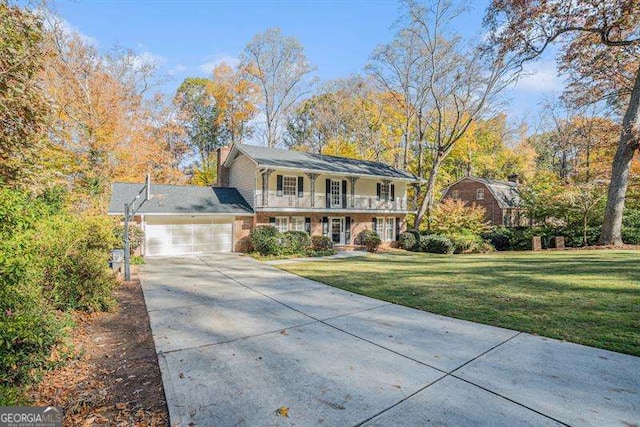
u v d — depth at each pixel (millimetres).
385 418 2916
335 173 19172
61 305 5801
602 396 3195
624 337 4609
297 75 32156
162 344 4781
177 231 16453
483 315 5980
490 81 20016
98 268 6375
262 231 16750
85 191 16734
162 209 15742
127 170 20672
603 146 21750
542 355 4176
